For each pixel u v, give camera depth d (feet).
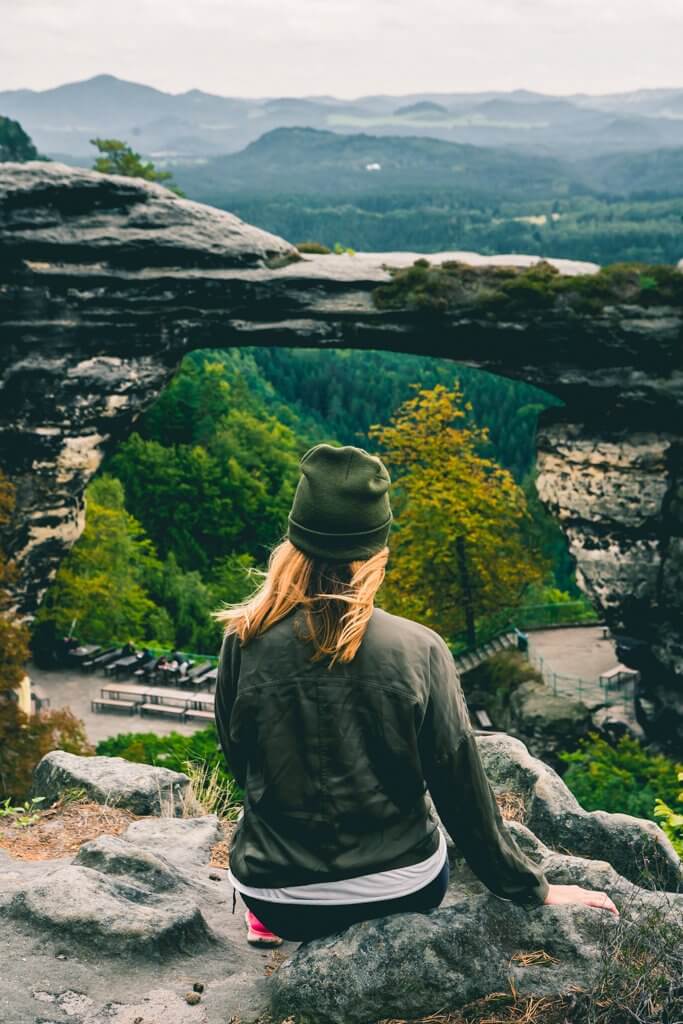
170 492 222.28
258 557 221.87
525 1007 8.61
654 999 8.50
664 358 75.72
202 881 13.23
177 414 243.40
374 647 7.95
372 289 76.18
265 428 250.78
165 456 226.58
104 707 100.73
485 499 100.68
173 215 73.97
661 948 9.00
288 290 75.66
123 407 77.61
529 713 92.07
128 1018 8.80
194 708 99.25
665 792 60.39
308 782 8.04
